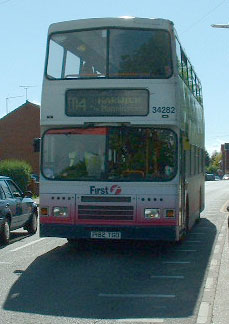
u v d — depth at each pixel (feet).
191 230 70.28
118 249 54.54
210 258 49.14
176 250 53.93
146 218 46.01
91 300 33.40
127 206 46.21
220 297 33.96
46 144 48.01
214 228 74.33
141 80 46.60
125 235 46.14
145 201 46.14
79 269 43.65
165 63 46.85
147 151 46.68
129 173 46.55
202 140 78.79
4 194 59.67
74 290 36.09
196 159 68.23
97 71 47.16
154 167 46.50
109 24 47.62
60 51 48.16
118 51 47.26
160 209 46.01
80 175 47.09
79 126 47.50
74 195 46.85
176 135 46.75
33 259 48.62
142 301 33.14
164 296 34.45
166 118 46.21
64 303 32.63
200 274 41.60
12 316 29.66
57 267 44.55
